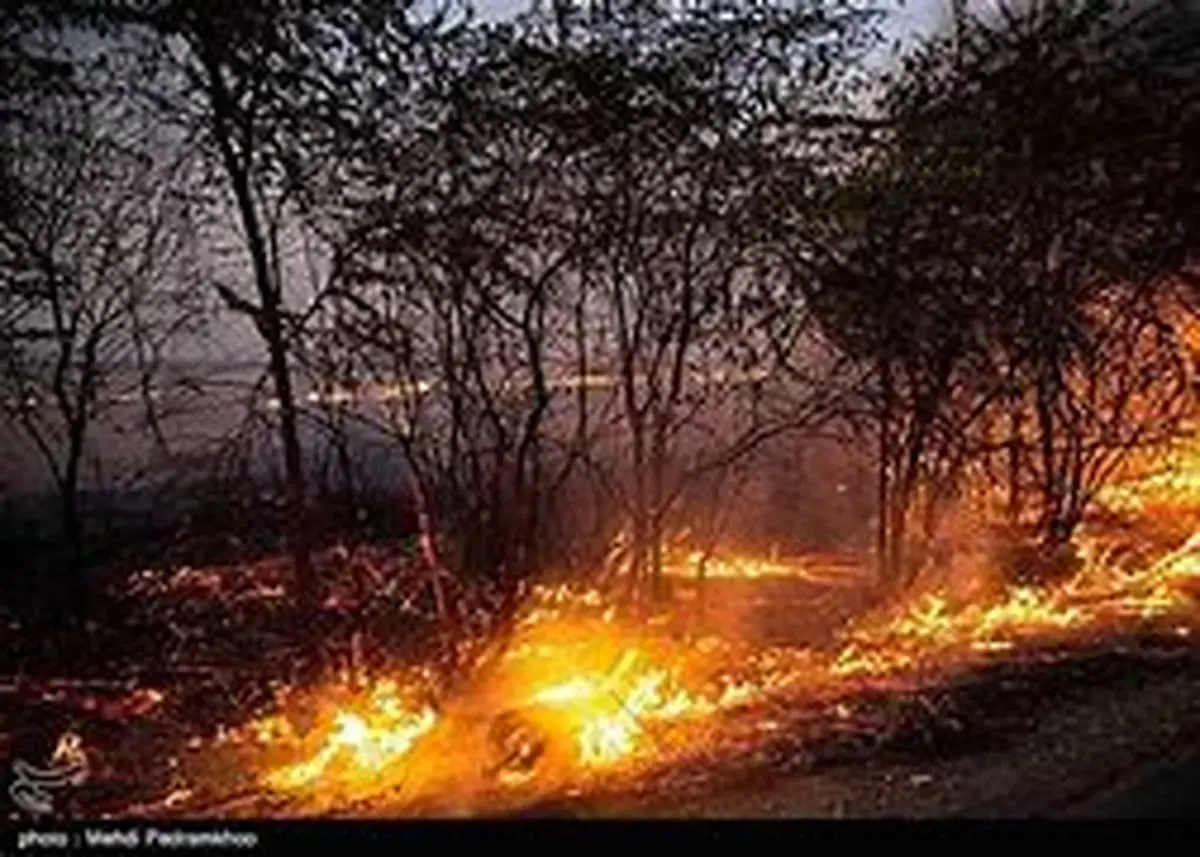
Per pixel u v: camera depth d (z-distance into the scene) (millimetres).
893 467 11789
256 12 9984
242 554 13594
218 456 12945
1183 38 11930
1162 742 6895
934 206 10664
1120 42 11742
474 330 10445
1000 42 11461
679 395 11062
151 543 14773
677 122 10039
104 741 9453
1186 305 12633
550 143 9922
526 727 7668
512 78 9898
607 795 6703
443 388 10711
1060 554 11852
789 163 10453
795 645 10148
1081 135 11242
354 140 10055
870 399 11406
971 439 12266
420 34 9961
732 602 11430
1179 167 11578
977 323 11289
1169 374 13234
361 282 10094
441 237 9930
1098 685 8078
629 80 9852
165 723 9922
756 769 6895
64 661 11656
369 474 13336
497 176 9953
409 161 10008
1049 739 7148
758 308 10734
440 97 9945
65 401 13359
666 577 12219
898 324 10789
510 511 10812
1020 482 13039
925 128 10859
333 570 12594
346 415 10758
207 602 12703
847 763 6961
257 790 8047
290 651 11180
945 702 7793
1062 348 12180
